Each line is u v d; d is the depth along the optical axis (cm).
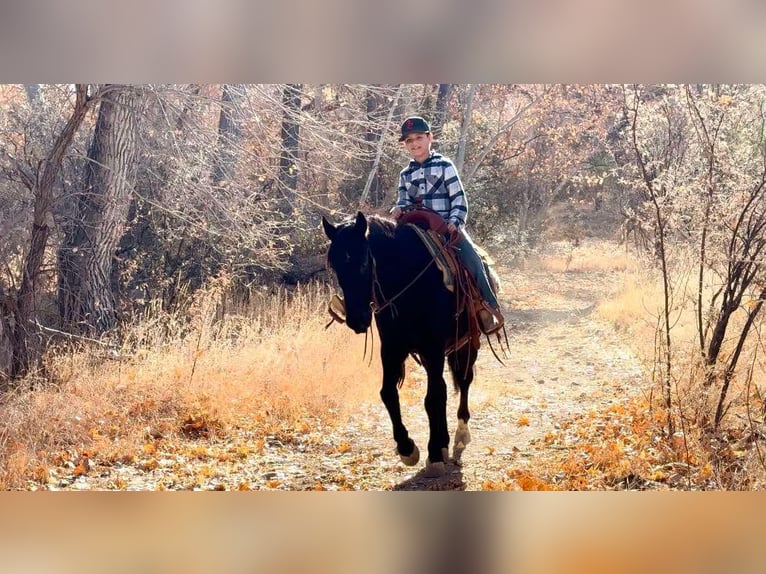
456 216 610
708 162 652
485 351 1194
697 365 638
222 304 1176
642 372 914
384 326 570
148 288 1179
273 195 1355
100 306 1030
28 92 1284
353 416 788
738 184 628
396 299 564
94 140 1036
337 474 600
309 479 590
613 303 1430
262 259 1246
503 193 2194
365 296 535
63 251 1029
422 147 625
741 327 684
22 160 1016
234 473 608
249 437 702
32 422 655
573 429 717
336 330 1012
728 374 603
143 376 826
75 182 1111
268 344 949
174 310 1080
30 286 878
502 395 888
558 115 2434
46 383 780
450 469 608
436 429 581
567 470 582
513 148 2320
